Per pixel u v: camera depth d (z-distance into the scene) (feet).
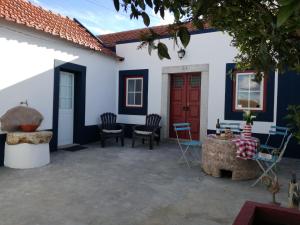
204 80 25.68
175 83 28.43
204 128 25.77
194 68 26.20
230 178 16.01
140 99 29.78
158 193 13.23
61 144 24.36
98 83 27.89
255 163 16.01
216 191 13.66
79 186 13.98
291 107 4.69
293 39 4.62
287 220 5.11
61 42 22.72
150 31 4.34
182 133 28.02
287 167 18.79
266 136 22.68
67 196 12.55
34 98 20.42
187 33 4.00
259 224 5.28
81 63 25.31
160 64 28.14
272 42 4.78
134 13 4.60
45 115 21.49
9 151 17.16
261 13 4.44
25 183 14.20
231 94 24.20
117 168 17.71
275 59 5.48
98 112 28.12
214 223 10.16
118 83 30.89
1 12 17.48
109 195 12.82
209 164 16.51
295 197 7.75
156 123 27.40
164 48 4.17
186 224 10.04
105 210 11.13
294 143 21.61
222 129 21.70
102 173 16.47
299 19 3.51
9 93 18.45
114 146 25.64
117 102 30.99
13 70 18.67
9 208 11.07
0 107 17.88
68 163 18.69
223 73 24.61
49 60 21.65
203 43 25.64
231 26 5.81
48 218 10.28
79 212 10.88
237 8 4.77
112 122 28.40
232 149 15.60
